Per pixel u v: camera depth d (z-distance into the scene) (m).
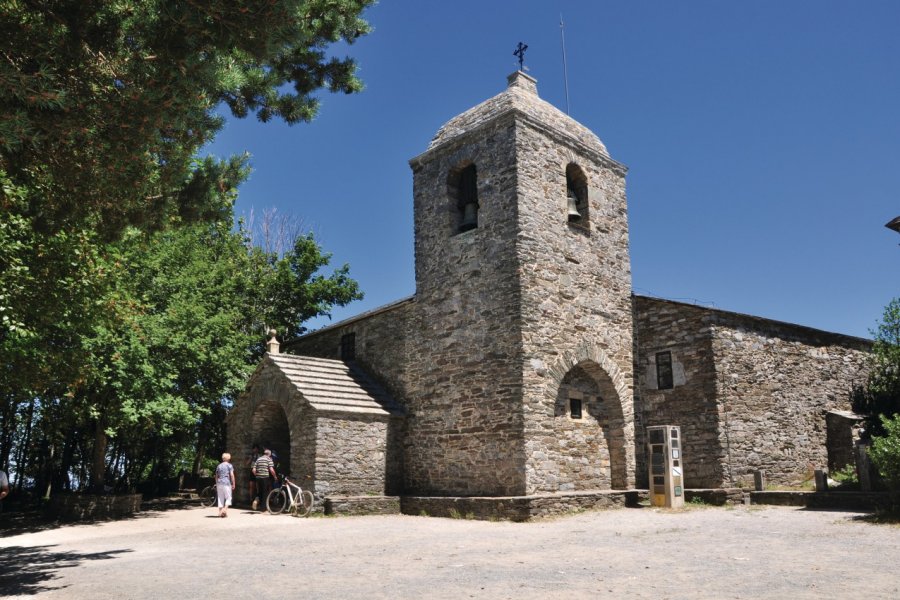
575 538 10.94
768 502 15.62
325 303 27.48
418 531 12.48
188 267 19.14
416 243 19.02
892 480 11.80
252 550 10.18
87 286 9.78
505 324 16.09
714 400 17.00
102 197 7.55
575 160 18.58
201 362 17.62
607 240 18.86
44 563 9.38
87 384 14.45
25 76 5.54
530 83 19.53
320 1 10.36
